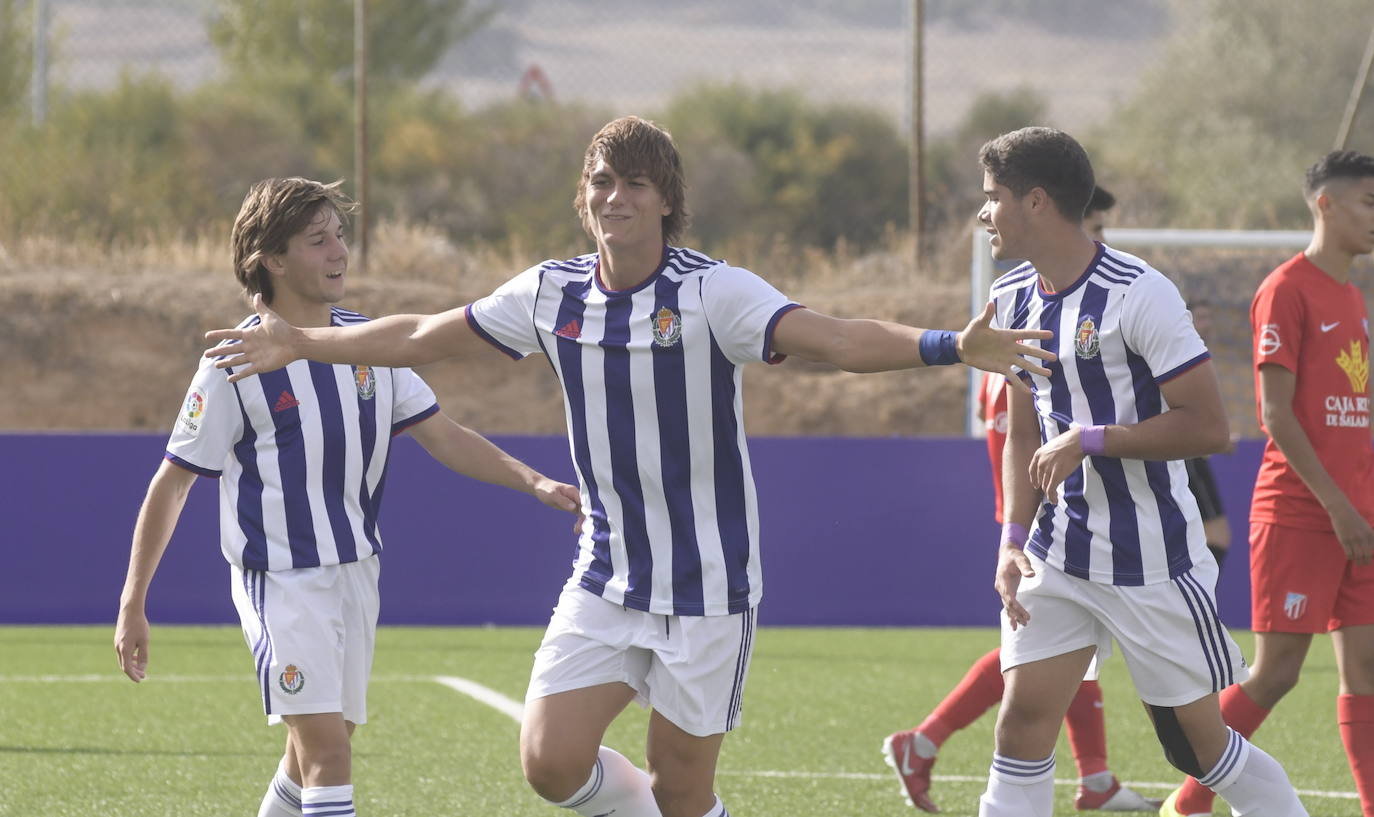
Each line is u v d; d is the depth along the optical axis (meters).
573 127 92.88
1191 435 12.76
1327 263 16.45
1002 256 13.63
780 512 33.91
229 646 31.45
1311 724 24.31
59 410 52.88
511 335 12.75
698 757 12.73
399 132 88.75
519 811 18.39
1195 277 47.66
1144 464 13.45
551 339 12.57
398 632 33.50
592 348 12.38
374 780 20.03
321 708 13.34
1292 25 107.44
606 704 12.65
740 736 23.41
